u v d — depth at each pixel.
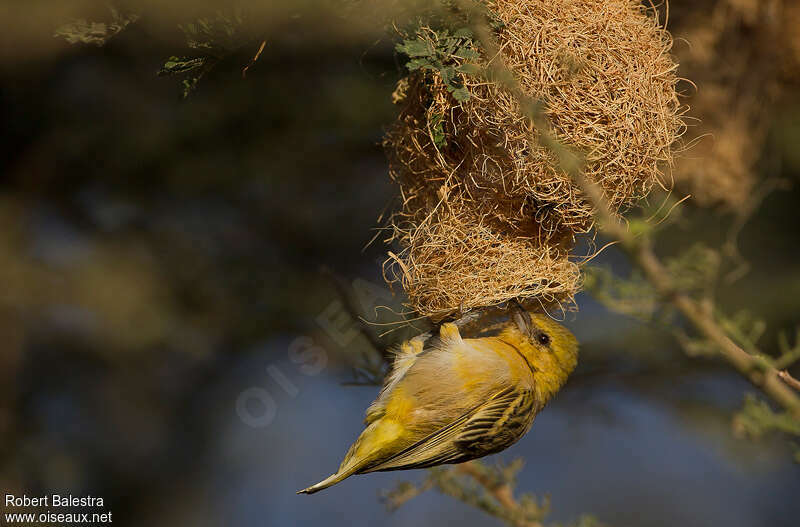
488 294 7.35
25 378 13.66
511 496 8.53
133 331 13.41
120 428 14.38
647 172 7.34
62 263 13.29
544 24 7.14
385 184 13.70
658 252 12.49
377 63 9.05
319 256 14.00
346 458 8.05
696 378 14.52
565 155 6.09
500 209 7.37
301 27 8.30
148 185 13.37
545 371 8.33
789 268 13.05
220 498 15.30
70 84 12.61
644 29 7.53
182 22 7.06
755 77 9.55
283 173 13.16
